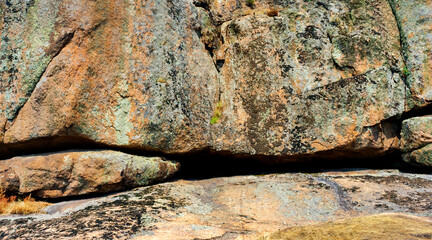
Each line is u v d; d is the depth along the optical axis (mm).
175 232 4160
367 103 6625
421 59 6762
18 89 5902
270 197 5516
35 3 6121
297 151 6613
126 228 4172
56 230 4121
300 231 4270
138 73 6246
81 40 6016
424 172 6641
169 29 6676
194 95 6758
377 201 5207
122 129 6070
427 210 4836
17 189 5723
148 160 6121
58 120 5762
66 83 5852
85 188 5629
